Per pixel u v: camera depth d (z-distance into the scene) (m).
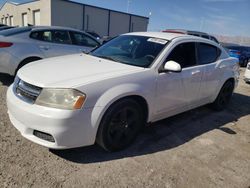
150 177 2.76
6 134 3.32
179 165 3.05
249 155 3.50
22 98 2.79
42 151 3.02
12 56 5.35
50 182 2.50
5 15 43.44
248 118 5.06
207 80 4.40
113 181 2.62
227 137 4.02
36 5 31.31
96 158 3.00
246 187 2.79
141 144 3.47
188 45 4.05
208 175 2.92
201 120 4.66
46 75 2.88
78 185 2.51
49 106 2.56
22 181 2.47
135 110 3.21
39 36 5.87
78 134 2.67
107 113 2.86
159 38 3.90
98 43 7.09
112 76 2.94
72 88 2.61
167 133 3.92
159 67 3.43
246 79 8.88
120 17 35.69
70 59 3.71
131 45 3.92
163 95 3.52
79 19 31.02
